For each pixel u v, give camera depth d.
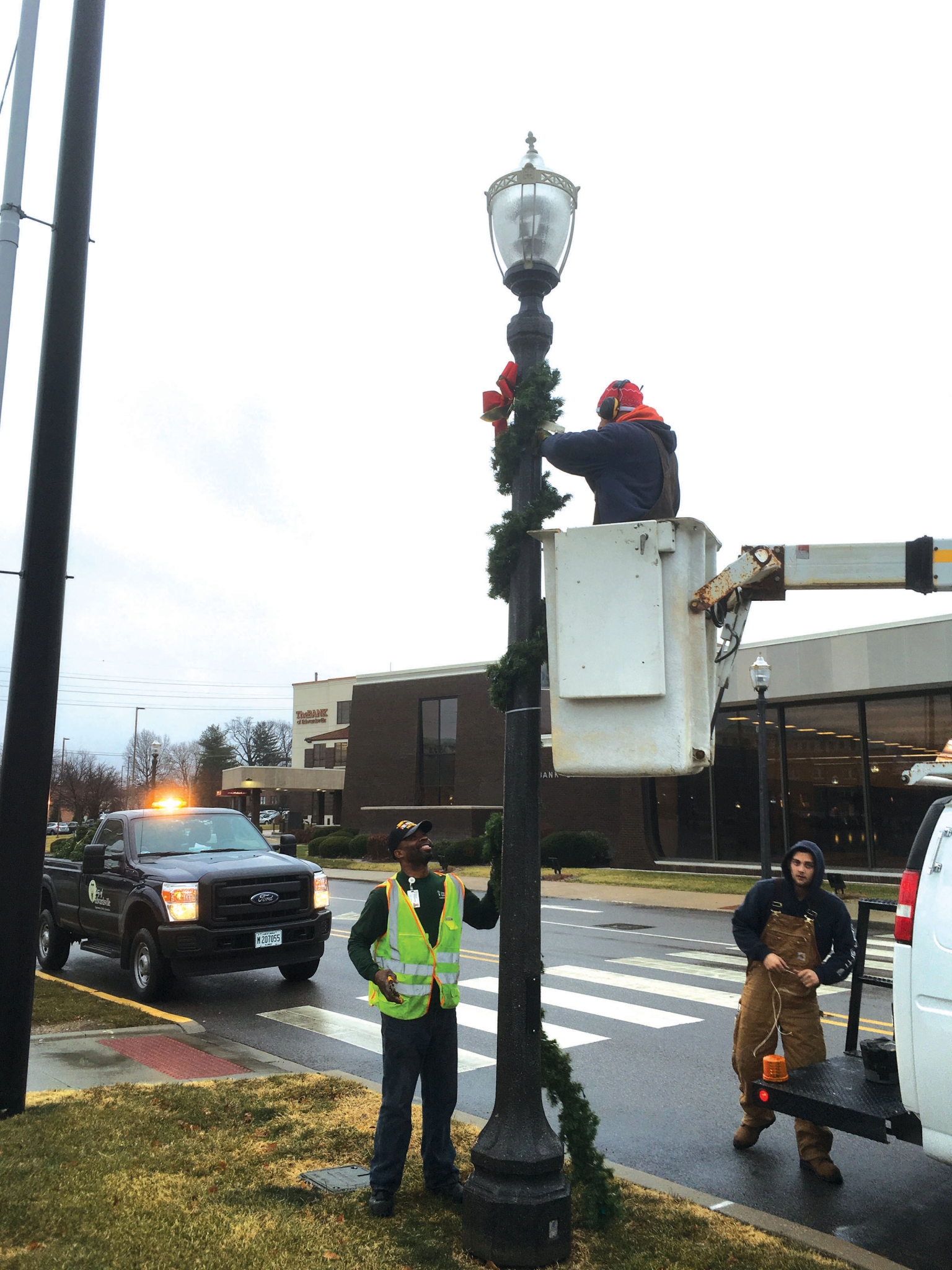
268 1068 7.44
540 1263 3.98
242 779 53.06
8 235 6.93
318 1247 4.07
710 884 24.48
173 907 10.19
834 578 3.62
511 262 4.80
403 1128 4.56
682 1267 4.02
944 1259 4.41
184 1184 4.75
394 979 4.58
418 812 38.59
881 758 25.14
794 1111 4.71
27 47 7.21
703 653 3.68
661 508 4.12
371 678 43.16
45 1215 4.32
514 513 4.54
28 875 5.97
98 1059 7.52
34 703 6.07
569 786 32.53
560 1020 9.43
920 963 4.23
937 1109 4.09
